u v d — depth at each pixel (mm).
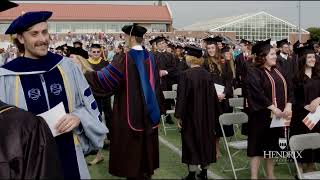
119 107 4281
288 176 4180
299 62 4918
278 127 4199
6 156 2594
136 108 4242
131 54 4277
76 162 2885
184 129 4980
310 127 4711
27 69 2881
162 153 4758
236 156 5375
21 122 2678
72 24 24500
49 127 2762
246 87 4285
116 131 4289
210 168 4887
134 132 4230
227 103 6559
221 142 6480
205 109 5070
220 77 6238
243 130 5469
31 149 2607
